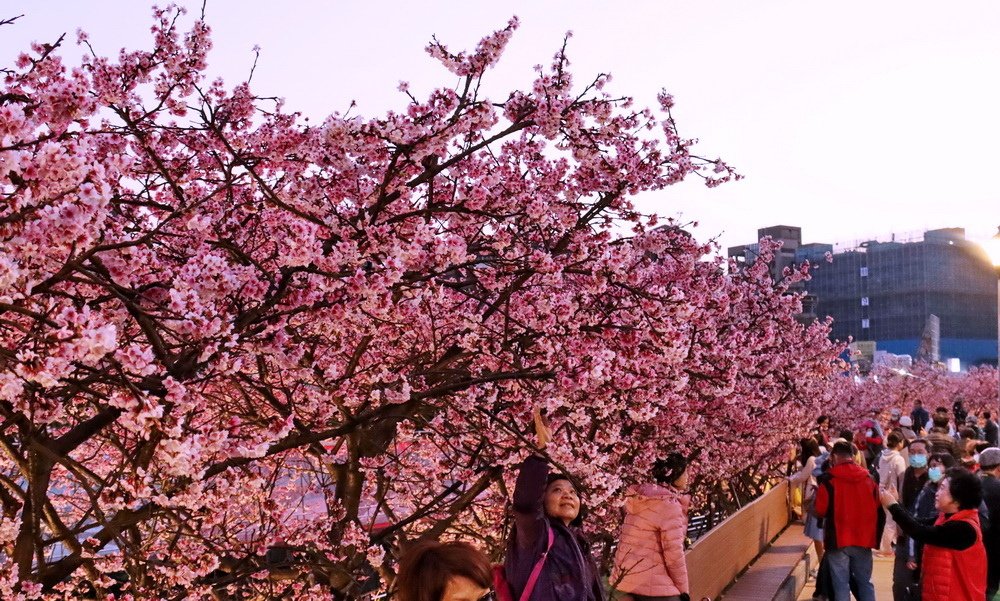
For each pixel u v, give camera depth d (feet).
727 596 32.53
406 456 29.66
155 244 18.92
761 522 43.96
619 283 21.04
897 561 30.27
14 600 15.98
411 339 26.96
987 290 540.11
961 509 24.63
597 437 26.50
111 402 11.54
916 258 531.09
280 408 17.63
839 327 556.51
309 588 23.70
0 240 11.22
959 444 47.65
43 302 12.09
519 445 22.35
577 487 17.44
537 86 19.57
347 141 17.49
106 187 11.37
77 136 13.67
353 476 25.72
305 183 18.74
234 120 21.72
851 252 554.87
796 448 63.26
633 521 21.83
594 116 19.88
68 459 15.19
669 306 20.65
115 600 19.57
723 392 29.04
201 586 19.86
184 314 13.00
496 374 19.17
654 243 25.53
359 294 16.28
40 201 11.28
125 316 16.19
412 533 28.91
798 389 53.01
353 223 18.16
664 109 23.88
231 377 16.21
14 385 10.53
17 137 11.07
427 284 18.94
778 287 50.90
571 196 23.36
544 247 22.99
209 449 13.32
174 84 19.43
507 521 26.37
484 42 19.22
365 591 27.14
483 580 8.83
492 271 21.57
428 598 8.76
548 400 19.61
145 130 19.12
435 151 18.01
